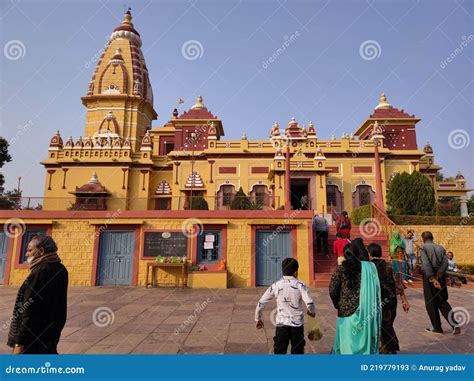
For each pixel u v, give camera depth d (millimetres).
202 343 5715
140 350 5340
